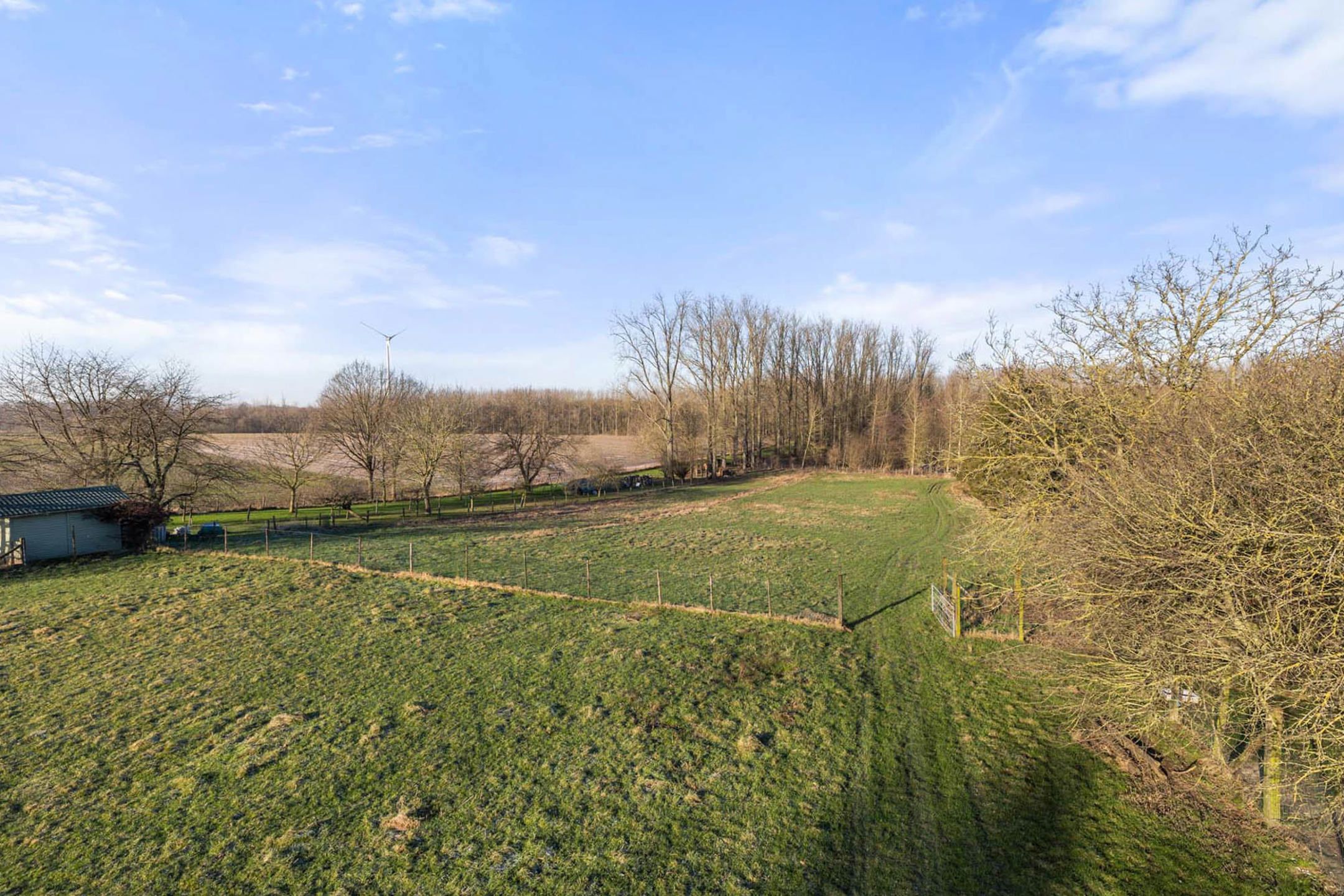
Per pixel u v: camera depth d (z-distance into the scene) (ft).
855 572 89.15
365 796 36.78
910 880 29.66
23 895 29.30
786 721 45.32
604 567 92.94
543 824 34.09
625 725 44.75
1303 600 24.75
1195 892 28.37
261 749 41.93
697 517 146.00
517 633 63.10
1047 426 48.01
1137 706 35.70
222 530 127.85
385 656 57.67
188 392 130.00
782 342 290.35
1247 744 36.04
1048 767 39.01
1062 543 38.11
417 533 126.41
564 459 219.41
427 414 160.76
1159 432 36.11
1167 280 46.93
